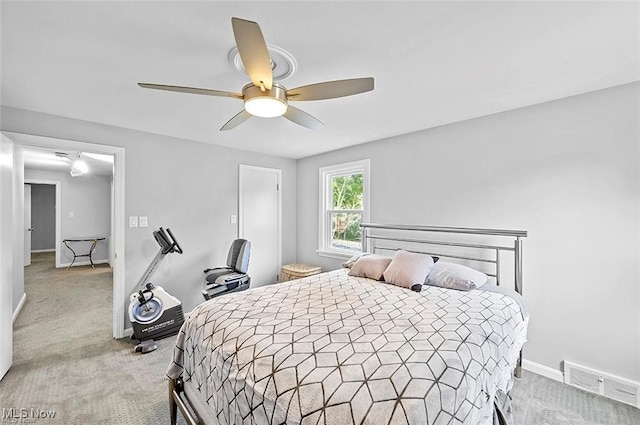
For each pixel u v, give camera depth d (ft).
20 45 5.07
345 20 4.42
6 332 7.41
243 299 6.38
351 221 12.95
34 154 15.24
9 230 7.67
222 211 12.51
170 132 10.41
